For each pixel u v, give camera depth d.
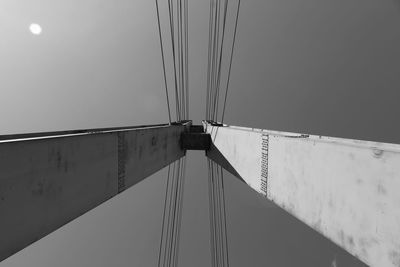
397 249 2.84
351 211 3.46
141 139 7.30
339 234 3.68
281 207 5.49
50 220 3.61
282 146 5.46
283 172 5.39
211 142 15.77
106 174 5.14
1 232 2.91
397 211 2.86
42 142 3.46
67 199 3.95
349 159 3.51
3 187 2.93
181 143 16.14
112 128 6.50
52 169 3.64
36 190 3.37
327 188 3.93
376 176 3.12
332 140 4.11
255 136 7.40
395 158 2.90
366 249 3.24
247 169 8.26
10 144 3.02
